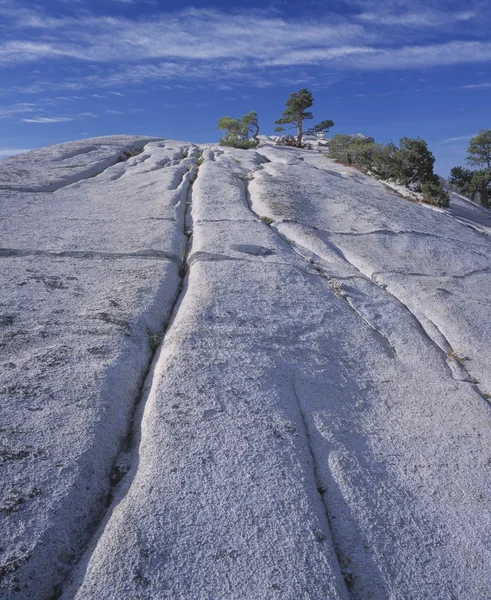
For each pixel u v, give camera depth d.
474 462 5.58
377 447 5.63
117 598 3.61
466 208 21.81
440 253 12.15
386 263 11.02
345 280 9.77
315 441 5.45
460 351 8.00
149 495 4.38
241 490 4.56
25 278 8.09
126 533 4.03
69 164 18.22
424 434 5.94
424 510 4.90
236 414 5.46
